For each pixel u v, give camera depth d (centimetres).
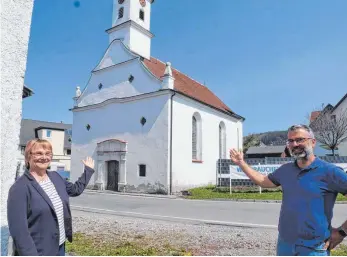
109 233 745
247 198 1577
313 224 256
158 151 2033
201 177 2305
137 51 2500
